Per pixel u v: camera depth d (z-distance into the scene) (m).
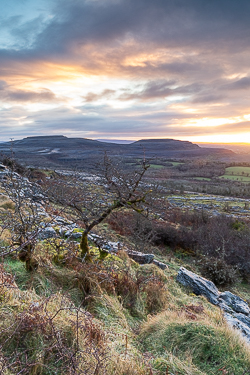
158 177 59.06
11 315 2.58
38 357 2.18
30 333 2.45
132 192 4.21
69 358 2.21
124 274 4.96
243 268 12.11
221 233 15.99
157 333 3.51
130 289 4.68
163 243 14.18
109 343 2.88
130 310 4.30
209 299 6.46
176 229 15.24
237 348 3.19
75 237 6.39
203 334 3.32
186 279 6.98
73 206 4.24
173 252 13.49
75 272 4.19
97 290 4.09
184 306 4.96
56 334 2.38
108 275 4.43
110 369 2.40
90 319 2.99
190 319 4.03
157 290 4.97
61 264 4.52
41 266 4.08
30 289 3.36
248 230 17.89
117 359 2.56
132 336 3.47
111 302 3.98
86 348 2.48
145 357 2.94
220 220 20.84
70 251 4.60
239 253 12.91
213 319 4.41
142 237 11.76
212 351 3.09
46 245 5.00
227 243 13.87
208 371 2.84
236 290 10.42
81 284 4.06
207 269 11.09
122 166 4.34
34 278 3.83
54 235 5.80
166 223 16.25
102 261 4.95
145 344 3.36
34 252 4.30
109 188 4.25
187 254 13.45
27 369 2.11
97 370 2.23
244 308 6.57
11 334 2.23
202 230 16.55
